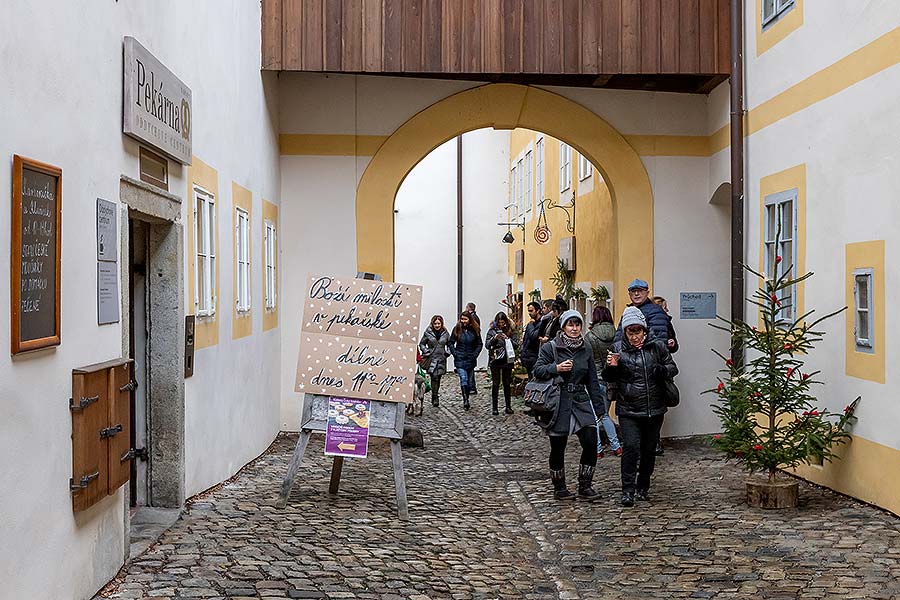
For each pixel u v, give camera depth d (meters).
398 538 7.96
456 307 29.77
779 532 8.05
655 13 12.79
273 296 13.68
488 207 30.05
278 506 8.82
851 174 9.18
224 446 9.96
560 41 12.81
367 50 12.76
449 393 22.92
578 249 20.27
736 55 12.25
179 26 8.07
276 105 14.09
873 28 8.75
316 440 13.92
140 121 6.71
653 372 9.40
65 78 5.38
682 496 9.73
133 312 8.03
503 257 30.16
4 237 4.57
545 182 24.31
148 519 7.88
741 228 12.16
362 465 11.75
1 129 4.54
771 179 11.25
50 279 5.12
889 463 8.48
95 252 5.93
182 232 8.11
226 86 10.12
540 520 8.88
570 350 9.80
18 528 4.75
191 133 8.41
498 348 18.41
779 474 9.48
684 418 14.39
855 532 7.94
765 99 11.45
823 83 9.80
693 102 14.50
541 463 12.38
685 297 14.50
